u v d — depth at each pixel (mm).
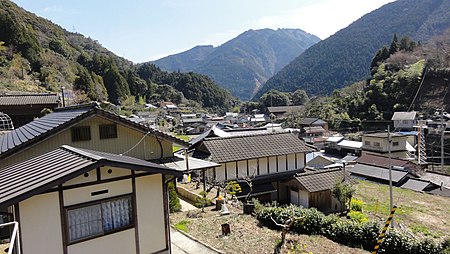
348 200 19156
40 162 7309
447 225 16750
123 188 6855
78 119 10664
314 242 9609
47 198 5953
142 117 62625
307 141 47938
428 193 23703
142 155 12391
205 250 8477
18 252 5320
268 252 8492
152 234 7309
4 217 7898
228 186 16000
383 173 28500
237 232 9891
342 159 36781
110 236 6691
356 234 9867
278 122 74062
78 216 6316
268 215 10789
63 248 6121
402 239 9258
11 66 51125
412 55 62125
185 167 12391
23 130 13500
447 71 50875
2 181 6461
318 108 68188
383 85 56000
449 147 37000
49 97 28438
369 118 52969
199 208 13109
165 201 7531
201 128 64250
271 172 20766
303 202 19125
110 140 11648
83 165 5949
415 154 37156
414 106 48594
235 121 79062
